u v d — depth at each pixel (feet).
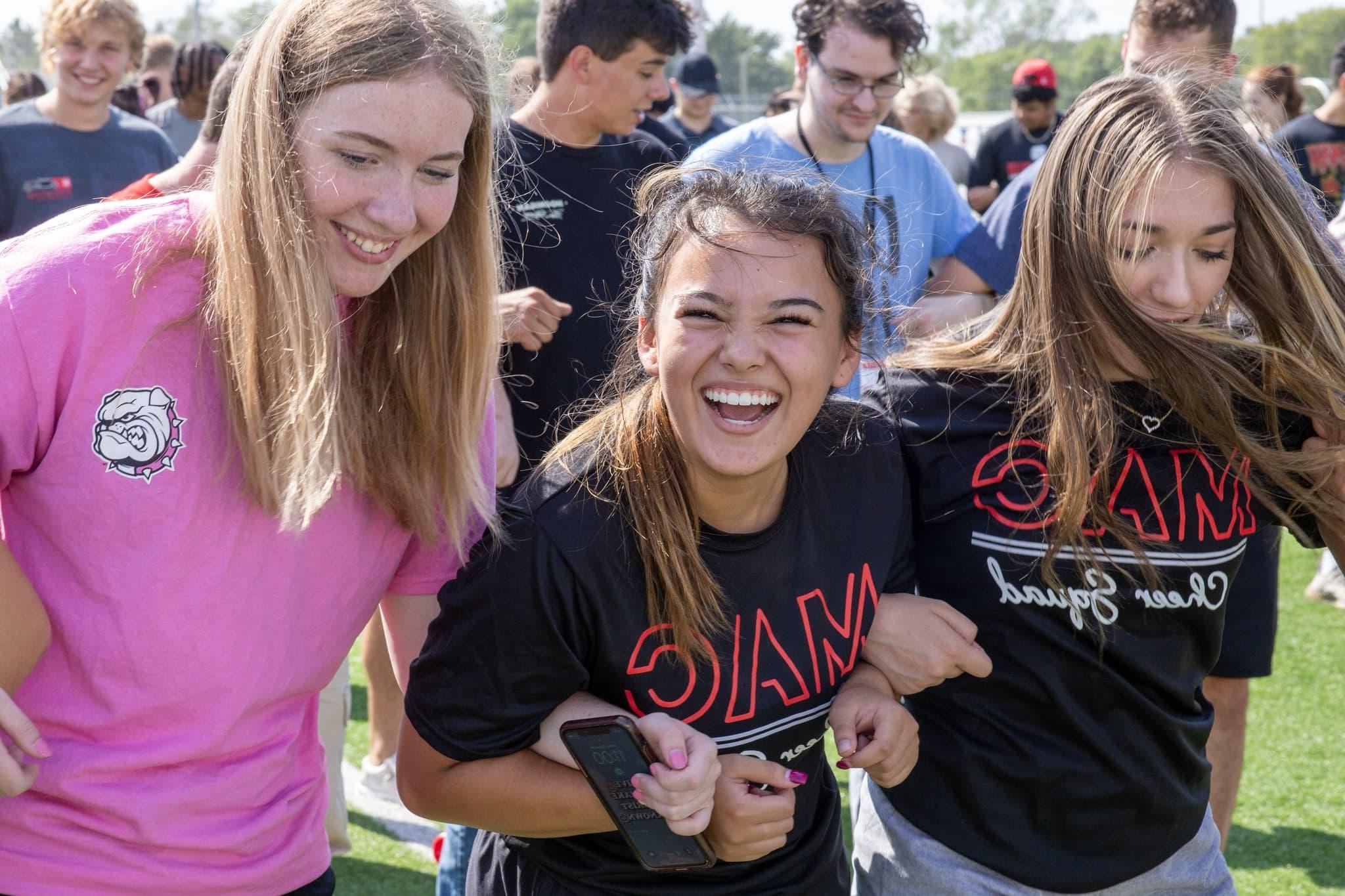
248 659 5.32
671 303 5.30
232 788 5.43
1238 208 6.36
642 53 10.62
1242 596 9.55
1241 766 10.11
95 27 15.97
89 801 5.17
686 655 5.41
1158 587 6.21
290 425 5.13
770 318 5.20
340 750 10.85
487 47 5.48
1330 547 6.73
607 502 5.36
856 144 11.87
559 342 10.60
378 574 5.80
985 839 6.34
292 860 5.79
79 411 4.99
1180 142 6.05
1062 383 6.15
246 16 5.90
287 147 4.99
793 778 5.28
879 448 6.12
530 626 5.26
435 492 5.77
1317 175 20.58
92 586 5.08
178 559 5.11
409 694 5.61
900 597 6.02
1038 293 6.32
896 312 7.32
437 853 8.80
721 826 5.27
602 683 5.55
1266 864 11.24
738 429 5.30
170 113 22.85
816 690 5.80
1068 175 6.26
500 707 5.37
